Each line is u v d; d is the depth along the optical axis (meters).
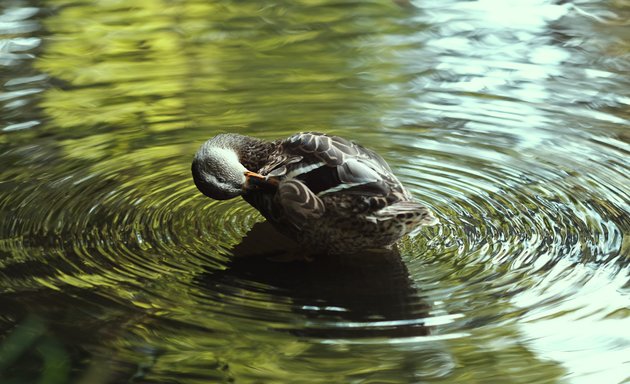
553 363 15.33
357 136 24.61
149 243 19.66
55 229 20.09
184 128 25.06
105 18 33.44
